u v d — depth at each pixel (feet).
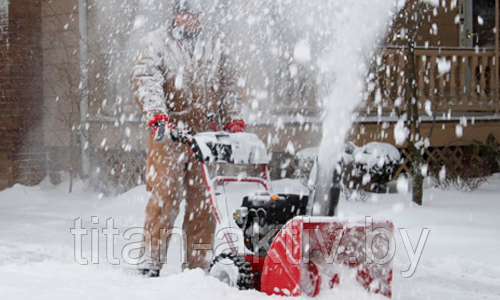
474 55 55.11
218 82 24.04
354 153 43.75
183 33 23.39
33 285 20.42
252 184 44.60
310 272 19.63
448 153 51.72
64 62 55.98
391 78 50.42
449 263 26.96
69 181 54.19
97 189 52.49
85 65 55.01
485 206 39.75
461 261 26.89
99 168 53.47
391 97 45.42
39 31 56.80
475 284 24.38
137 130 50.90
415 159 40.52
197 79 23.57
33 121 56.39
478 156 50.65
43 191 51.37
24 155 55.83
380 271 19.92
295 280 18.76
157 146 23.18
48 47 56.70
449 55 53.93
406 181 46.19
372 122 47.60
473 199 42.01
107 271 23.57
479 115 53.47
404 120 48.85
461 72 54.95
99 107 54.75
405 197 42.24
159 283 20.95
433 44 61.72
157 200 23.31
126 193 45.96
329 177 20.43
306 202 21.27
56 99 55.93
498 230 32.81
